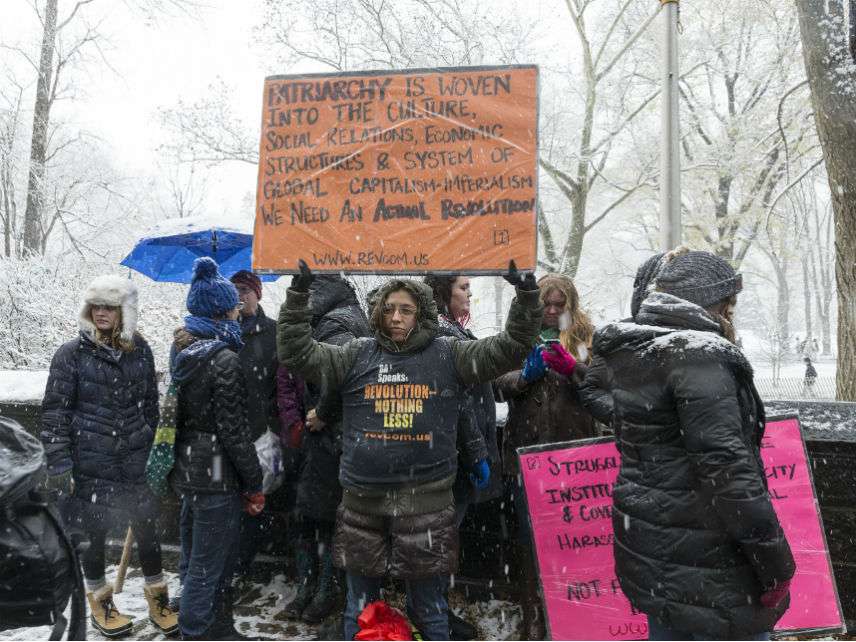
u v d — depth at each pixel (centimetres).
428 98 283
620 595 310
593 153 1689
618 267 2466
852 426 321
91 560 344
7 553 202
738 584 199
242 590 400
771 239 2180
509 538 371
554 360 321
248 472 310
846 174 518
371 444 262
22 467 202
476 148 279
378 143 285
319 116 289
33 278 1164
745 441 202
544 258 1738
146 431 358
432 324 272
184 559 356
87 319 346
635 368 213
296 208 289
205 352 306
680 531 202
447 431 266
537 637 329
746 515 185
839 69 514
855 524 318
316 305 338
